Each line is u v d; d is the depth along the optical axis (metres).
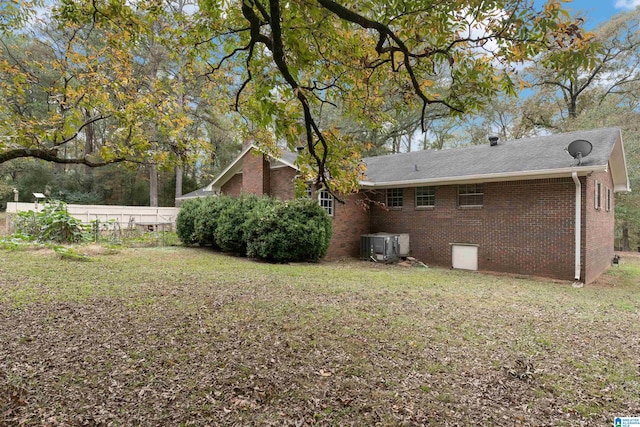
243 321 4.68
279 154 5.86
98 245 11.78
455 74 3.29
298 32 3.13
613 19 19.03
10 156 2.92
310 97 3.87
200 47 4.42
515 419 2.67
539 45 2.67
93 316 4.66
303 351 3.79
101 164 3.51
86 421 2.47
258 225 10.82
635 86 19.66
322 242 10.91
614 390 3.14
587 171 8.62
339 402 2.84
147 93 4.31
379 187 12.72
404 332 4.48
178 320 4.62
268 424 2.52
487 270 10.63
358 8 3.01
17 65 3.82
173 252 11.75
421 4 2.73
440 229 11.70
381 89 4.68
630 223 17.23
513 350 4.01
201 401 2.78
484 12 2.62
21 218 12.49
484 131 26.03
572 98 21.52
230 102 5.09
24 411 2.55
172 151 4.04
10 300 5.22
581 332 4.70
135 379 3.07
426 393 3.02
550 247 9.55
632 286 8.85
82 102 3.51
